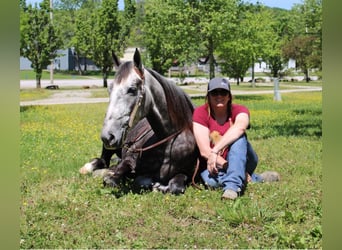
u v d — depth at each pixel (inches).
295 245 152.8
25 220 175.5
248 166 228.2
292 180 239.8
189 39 946.1
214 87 213.3
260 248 151.6
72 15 2223.2
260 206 188.4
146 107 197.2
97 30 1338.6
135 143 219.8
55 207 192.9
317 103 829.2
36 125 505.7
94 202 198.5
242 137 213.0
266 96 1019.9
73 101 898.7
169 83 211.5
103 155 260.7
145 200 198.7
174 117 211.2
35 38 1231.5
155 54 1205.1
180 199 199.2
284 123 529.3
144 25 1242.6
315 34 1029.8
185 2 948.6
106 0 1333.7
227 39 970.1
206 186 217.3
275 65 1678.2
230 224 173.8
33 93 1099.9
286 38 1601.9
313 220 175.3
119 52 1348.4
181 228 169.6
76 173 255.3
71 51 2295.8
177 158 212.7
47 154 318.3
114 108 184.9
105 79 1354.6
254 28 1031.6
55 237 161.9
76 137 408.2
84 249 152.0
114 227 170.6
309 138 398.6
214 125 218.1
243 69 1279.5
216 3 938.1
